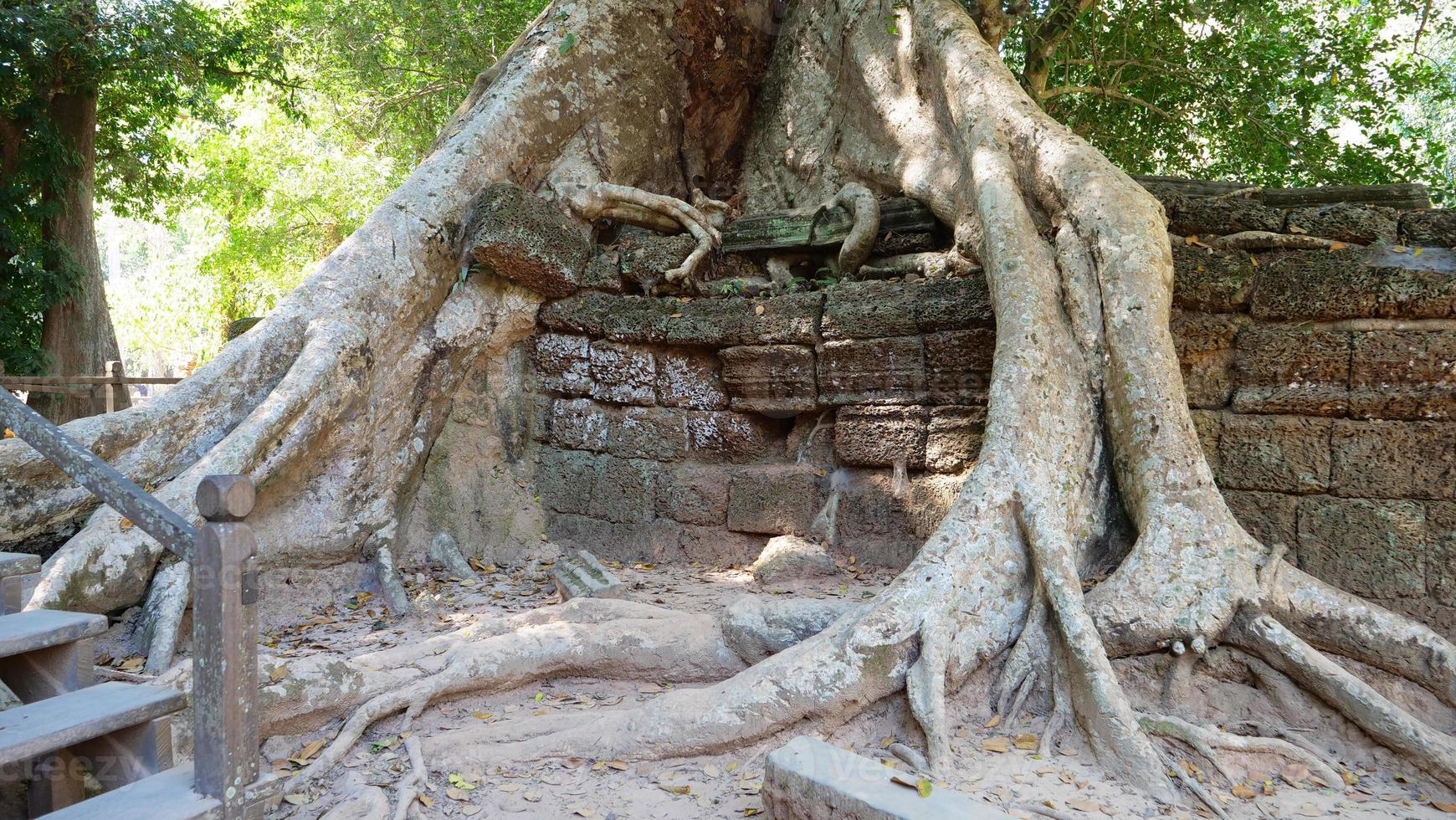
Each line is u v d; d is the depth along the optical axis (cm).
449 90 1355
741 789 328
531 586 599
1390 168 1038
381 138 1653
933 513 580
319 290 576
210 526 225
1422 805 317
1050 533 401
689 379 682
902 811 255
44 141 1173
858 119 742
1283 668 365
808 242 707
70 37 1090
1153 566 392
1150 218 491
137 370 2670
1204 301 511
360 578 568
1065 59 1038
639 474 677
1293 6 1102
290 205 1959
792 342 636
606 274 707
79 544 429
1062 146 536
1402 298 462
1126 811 308
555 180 721
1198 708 372
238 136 1956
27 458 448
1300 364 483
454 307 652
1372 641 363
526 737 370
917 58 673
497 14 1209
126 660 416
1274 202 550
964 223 599
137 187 1567
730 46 813
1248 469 488
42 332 1327
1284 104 1103
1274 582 382
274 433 504
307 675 361
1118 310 464
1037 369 454
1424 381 455
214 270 2220
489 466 686
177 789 232
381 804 312
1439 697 355
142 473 480
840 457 625
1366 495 462
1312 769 334
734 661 423
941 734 339
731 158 866
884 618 372
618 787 335
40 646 273
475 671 399
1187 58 1055
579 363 702
